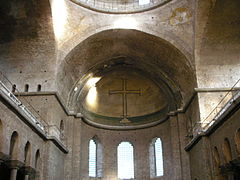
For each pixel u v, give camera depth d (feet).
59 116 74.13
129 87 103.45
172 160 88.33
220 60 70.54
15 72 71.36
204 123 66.54
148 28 74.84
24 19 64.49
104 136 98.37
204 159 63.00
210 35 68.03
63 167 77.51
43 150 64.08
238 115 49.57
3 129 45.93
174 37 73.61
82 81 85.71
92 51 80.23
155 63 85.40
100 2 76.95
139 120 101.09
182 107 83.71
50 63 71.36
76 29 73.77
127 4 78.13
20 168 52.37
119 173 97.04
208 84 69.87
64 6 69.62
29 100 69.10
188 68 73.56
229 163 51.78
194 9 67.77
